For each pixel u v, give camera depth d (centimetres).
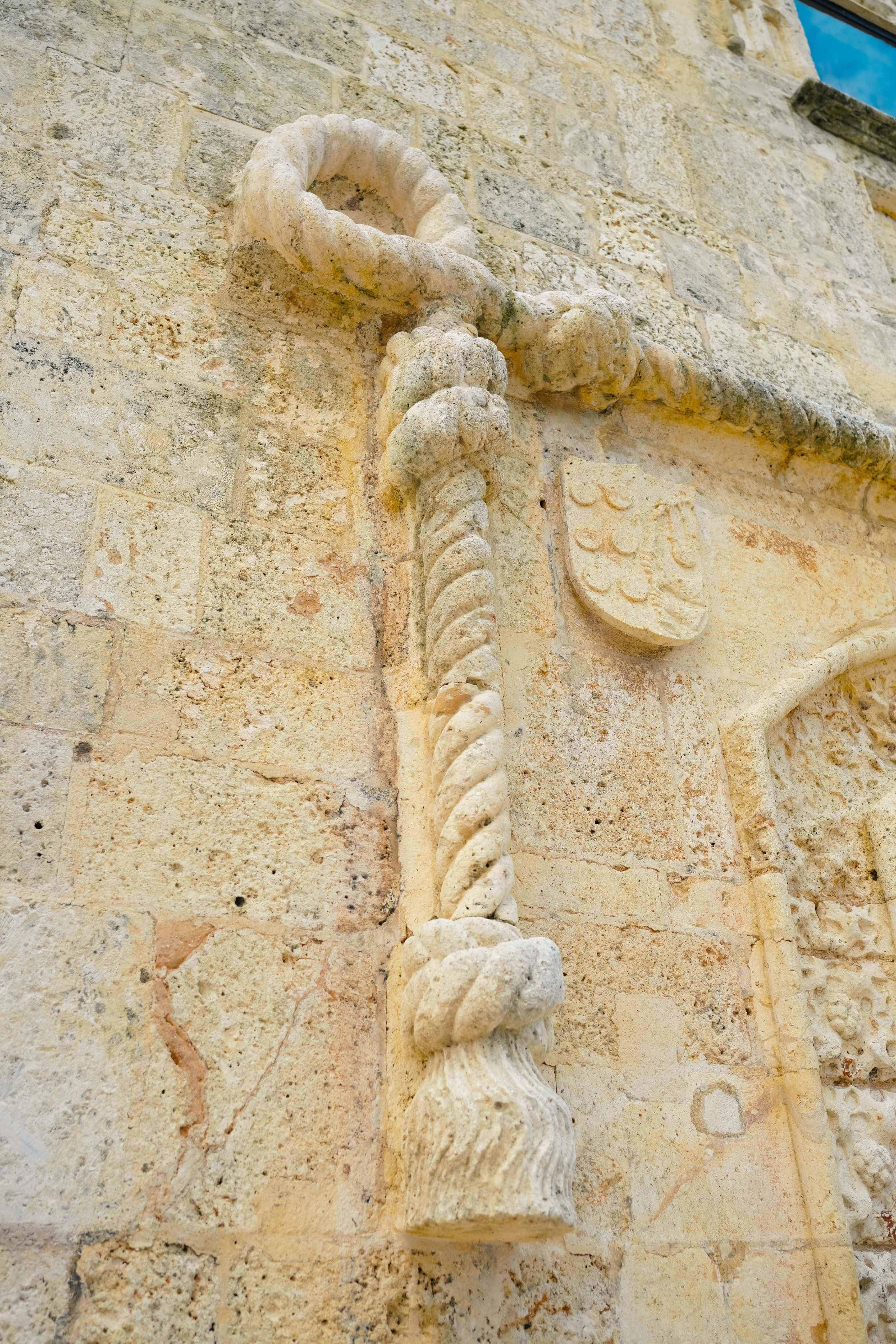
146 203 246
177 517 213
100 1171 159
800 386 336
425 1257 175
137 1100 166
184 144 259
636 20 396
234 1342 157
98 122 250
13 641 187
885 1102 231
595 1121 200
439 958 180
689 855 236
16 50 249
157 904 180
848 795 271
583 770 233
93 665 192
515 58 348
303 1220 169
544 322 266
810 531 305
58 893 173
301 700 208
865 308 375
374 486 237
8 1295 148
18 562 194
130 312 229
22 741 181
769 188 383
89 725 187
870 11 477
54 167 238
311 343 248
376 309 256
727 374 293
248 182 244
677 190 356
